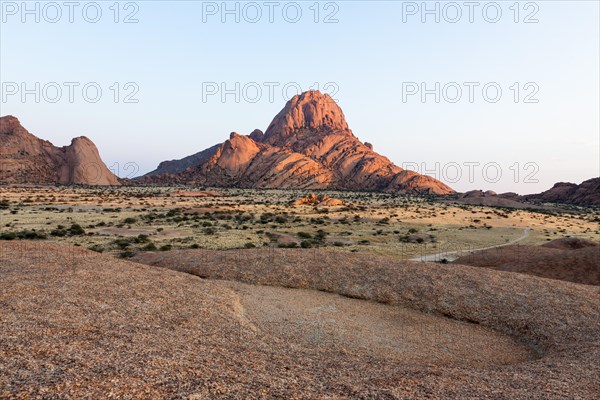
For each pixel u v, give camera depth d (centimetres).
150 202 13262
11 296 1309
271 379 858
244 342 1158
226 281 2053
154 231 6650
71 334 1017
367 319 1614
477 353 1334
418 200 18662
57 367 803
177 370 848
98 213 9581
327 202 13938
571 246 4438
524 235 7388
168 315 1298
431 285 1948
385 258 2433
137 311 1295
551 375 973
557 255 3206
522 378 945
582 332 1439
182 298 1516
